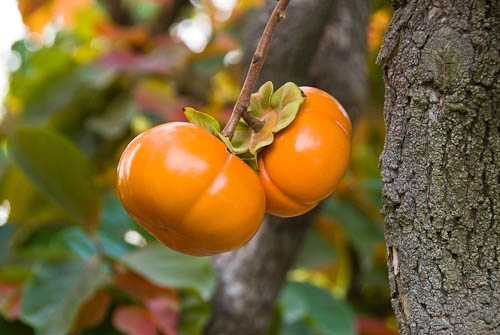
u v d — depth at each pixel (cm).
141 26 142
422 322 63
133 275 99
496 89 62
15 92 143
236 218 64
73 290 94
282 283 102
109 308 104
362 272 146
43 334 90
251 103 67
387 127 65
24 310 91
